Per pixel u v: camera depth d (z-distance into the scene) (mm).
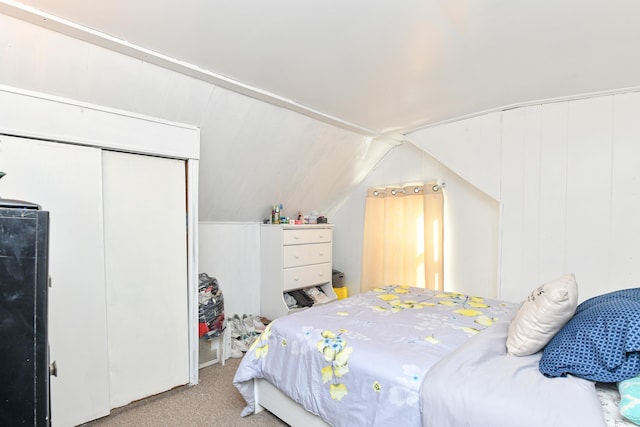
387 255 3633
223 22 1433
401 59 1783
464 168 2836
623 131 2201
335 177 3637
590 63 1830
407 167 3564
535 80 2064
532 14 1380
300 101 2402
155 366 2000
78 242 1685
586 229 2316
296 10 1350
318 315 1865
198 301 2375
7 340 812
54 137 1589
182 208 2115
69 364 1668
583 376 1053
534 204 2510
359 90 2209
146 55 1683
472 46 1648
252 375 1742
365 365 1312
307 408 1490
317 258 3570
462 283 3113
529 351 1260
